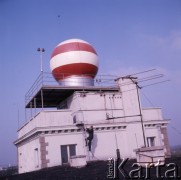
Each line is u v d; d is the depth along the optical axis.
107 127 32.25
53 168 27.11
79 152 30.48
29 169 34.84
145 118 34.22
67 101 35.62
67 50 34.41
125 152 32.53
